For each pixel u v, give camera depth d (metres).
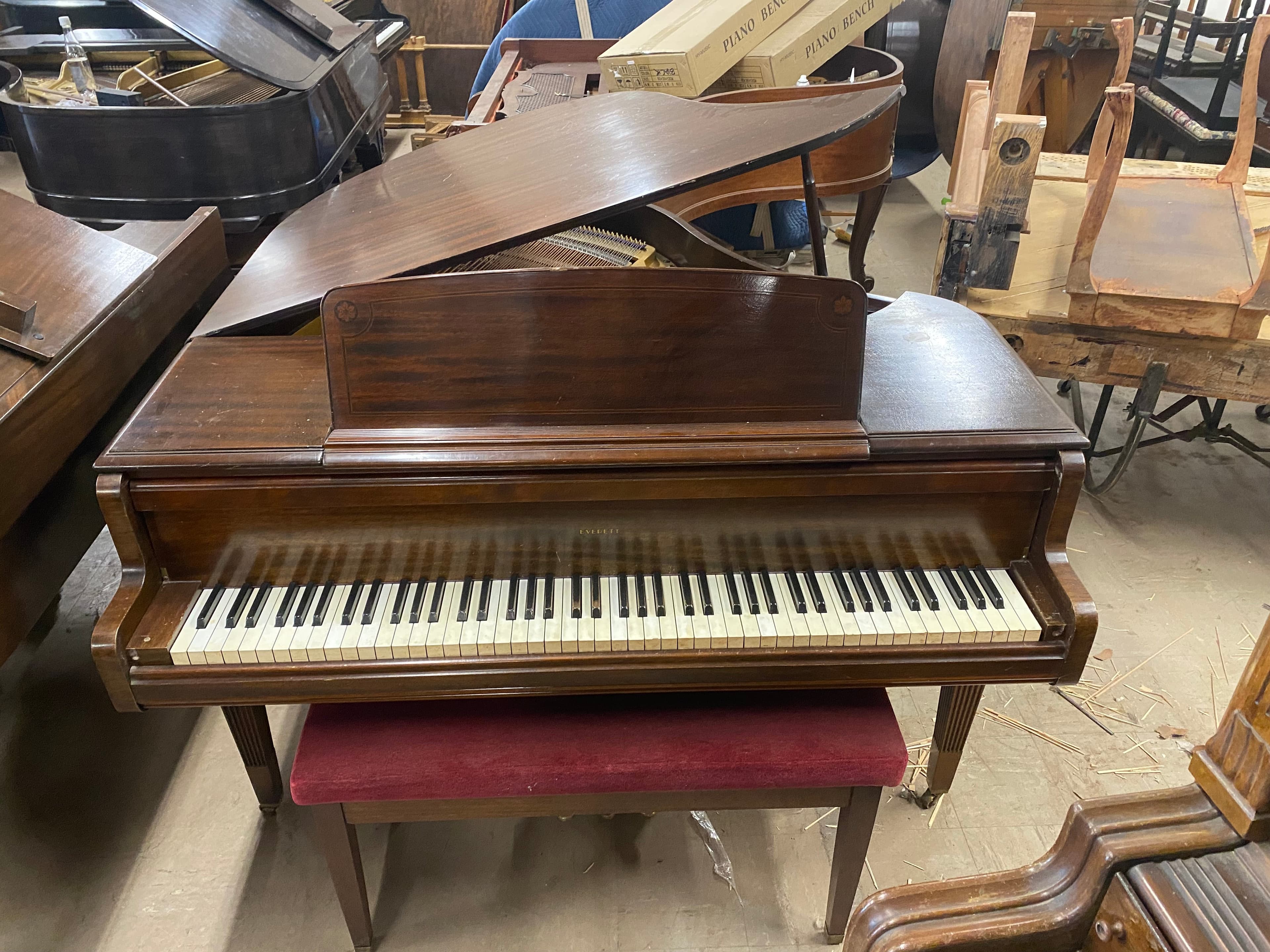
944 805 2.07
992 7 4.18
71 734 2.23
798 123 1.82
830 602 1.50
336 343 1.37
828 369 1.43
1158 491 3.12
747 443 1.42
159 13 2.94
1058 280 2.54
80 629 2.56
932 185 6.08
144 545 1.45
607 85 3.32
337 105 3.66
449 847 1.98
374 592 1.51
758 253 4.47
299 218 2.05
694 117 2.07
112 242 2.16
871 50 3.90
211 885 1.89
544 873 1.92
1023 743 2.23
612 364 1.40
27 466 1.63
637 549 1.52
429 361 1.39
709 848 1.97
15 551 1.65
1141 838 0.87
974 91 2.97
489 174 1.97
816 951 1.77
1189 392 2.48
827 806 1.57
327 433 1.44
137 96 3.36
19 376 1.67
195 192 3.20
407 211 1.88
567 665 1.43
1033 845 1.98
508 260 2.23
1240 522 2.98
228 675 1.40
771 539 1.52
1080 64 4.22
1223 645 2.51
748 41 3.29
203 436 1.43
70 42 3.76
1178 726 2.27
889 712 1.55
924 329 1.82
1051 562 1.51
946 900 0.94
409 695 1.44
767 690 1.55
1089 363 2.50
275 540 1.47
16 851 1.95
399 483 1.40
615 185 1.68
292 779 1.43
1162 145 4.69
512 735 1.50
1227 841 0.85
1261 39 2.79
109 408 1.94
